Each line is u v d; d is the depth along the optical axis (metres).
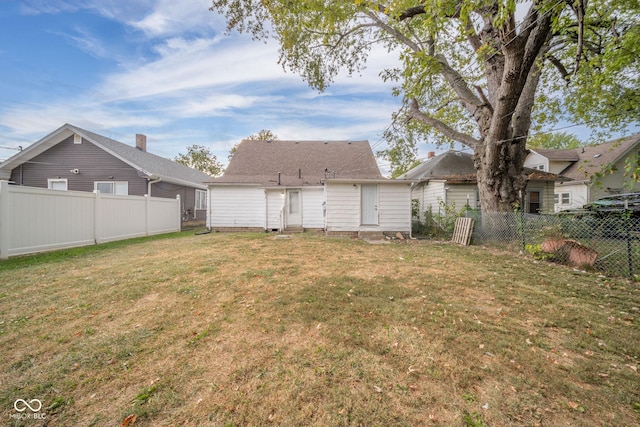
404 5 6.48
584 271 5.14
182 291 3.91
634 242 4.88
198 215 18.02
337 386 1.95
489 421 1.65
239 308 3.31
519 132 8.46
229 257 6.29
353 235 11.16
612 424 1.64
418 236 11.33
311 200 12.98
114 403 1.79
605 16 6.14
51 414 1.70
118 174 13.02
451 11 5.70
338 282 4.36
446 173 13.58
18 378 2.02
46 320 2.98
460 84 9.45
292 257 6.36
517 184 8.48
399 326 2.86
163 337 2.63
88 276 4.62
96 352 2.37
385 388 1.93
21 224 6.28
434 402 1.80
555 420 1.67
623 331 2.81
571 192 16.47
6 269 5.09
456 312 3.24
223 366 2.18
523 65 6.45
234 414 1.70
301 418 1.67
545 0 4.96
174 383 1.98
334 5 8.20
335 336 2.63
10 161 12.45
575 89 8.16
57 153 13.00
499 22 4.94
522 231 7.17
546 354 2.38
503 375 2.09
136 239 9.70
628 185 4.85
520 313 3.24
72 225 7.62
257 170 14.80
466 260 6.15
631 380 2.05
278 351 2.39
